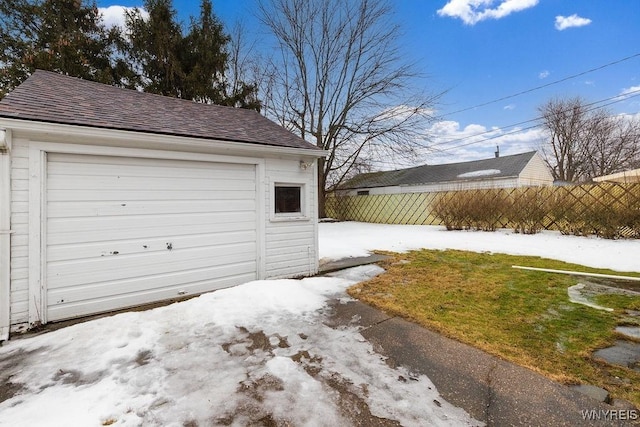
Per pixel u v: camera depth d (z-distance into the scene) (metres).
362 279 4.68
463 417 1.68
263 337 2.74
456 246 7.46
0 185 2.86
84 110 3.58
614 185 7.40
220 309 3.37
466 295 3.85
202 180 4.12
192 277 4.05
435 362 2.28
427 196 13.28
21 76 10.30
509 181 15.92
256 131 4.95
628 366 2.18
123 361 2.33
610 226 7.40
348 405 1.80
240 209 4.45
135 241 3.64
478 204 10.16
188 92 13.03
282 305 3.51
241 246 4.46
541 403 1.79
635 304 3.42
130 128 3.43
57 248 3.18
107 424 1.65
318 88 16.16
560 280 4.40
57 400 1.86
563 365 2.20
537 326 2.89
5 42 10.80
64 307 3.22
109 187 3.47
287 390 1.95
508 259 5.89
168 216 3.87
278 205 4.90
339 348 2.53
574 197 8.13
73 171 3.27
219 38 13.80
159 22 12.30
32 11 11.05
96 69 11.77
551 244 7.17
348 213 17.38
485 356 2.36
